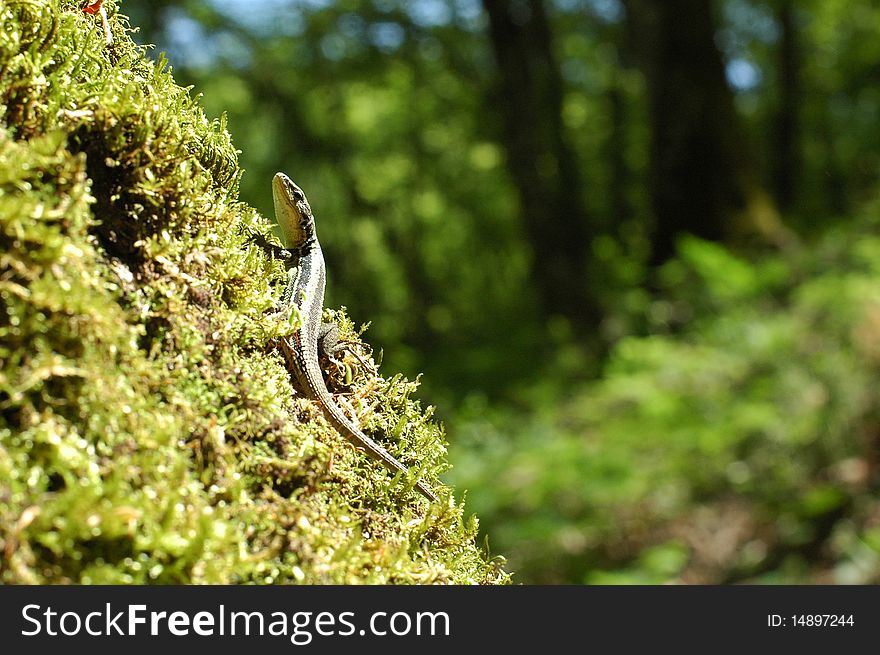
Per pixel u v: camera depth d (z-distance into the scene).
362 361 2.61
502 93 20.62
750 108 27.48
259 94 20.44
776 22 24.38
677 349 12.12
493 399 14.44
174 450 1.67
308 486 1.89
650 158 17.09
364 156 22.95
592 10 25.27
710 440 9.40
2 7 1.83
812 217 17.44
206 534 1.59
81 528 1.46
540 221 19.81
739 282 12.84
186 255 1.96
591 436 10.87
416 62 22.42
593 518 8.98
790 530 8.14
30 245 1.58
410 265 24.36
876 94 25.61
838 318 10.56
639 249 19.30
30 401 1.53
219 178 2.27
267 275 2.29
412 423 2.47
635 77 23.03
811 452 8.95
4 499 1.44
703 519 8.75
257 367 2.01
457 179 25.75
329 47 21.52
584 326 17.55
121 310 1.77
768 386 10.07
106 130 1.91
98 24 2.25
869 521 7.89
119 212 1.91
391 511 2.15
